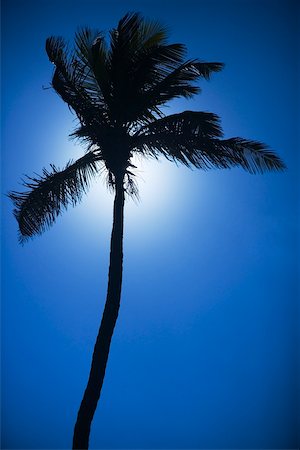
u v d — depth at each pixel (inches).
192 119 442.0
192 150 458.6
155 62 444.5
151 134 463.8
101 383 419.5
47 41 471.5
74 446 398.6
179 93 458.3
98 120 467.8
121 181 466.3
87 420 406.6
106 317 436.1
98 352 426.0
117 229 458.0
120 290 447.5
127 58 449.4
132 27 446.0
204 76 470.0
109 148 461.7
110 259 454.9
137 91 458.3
